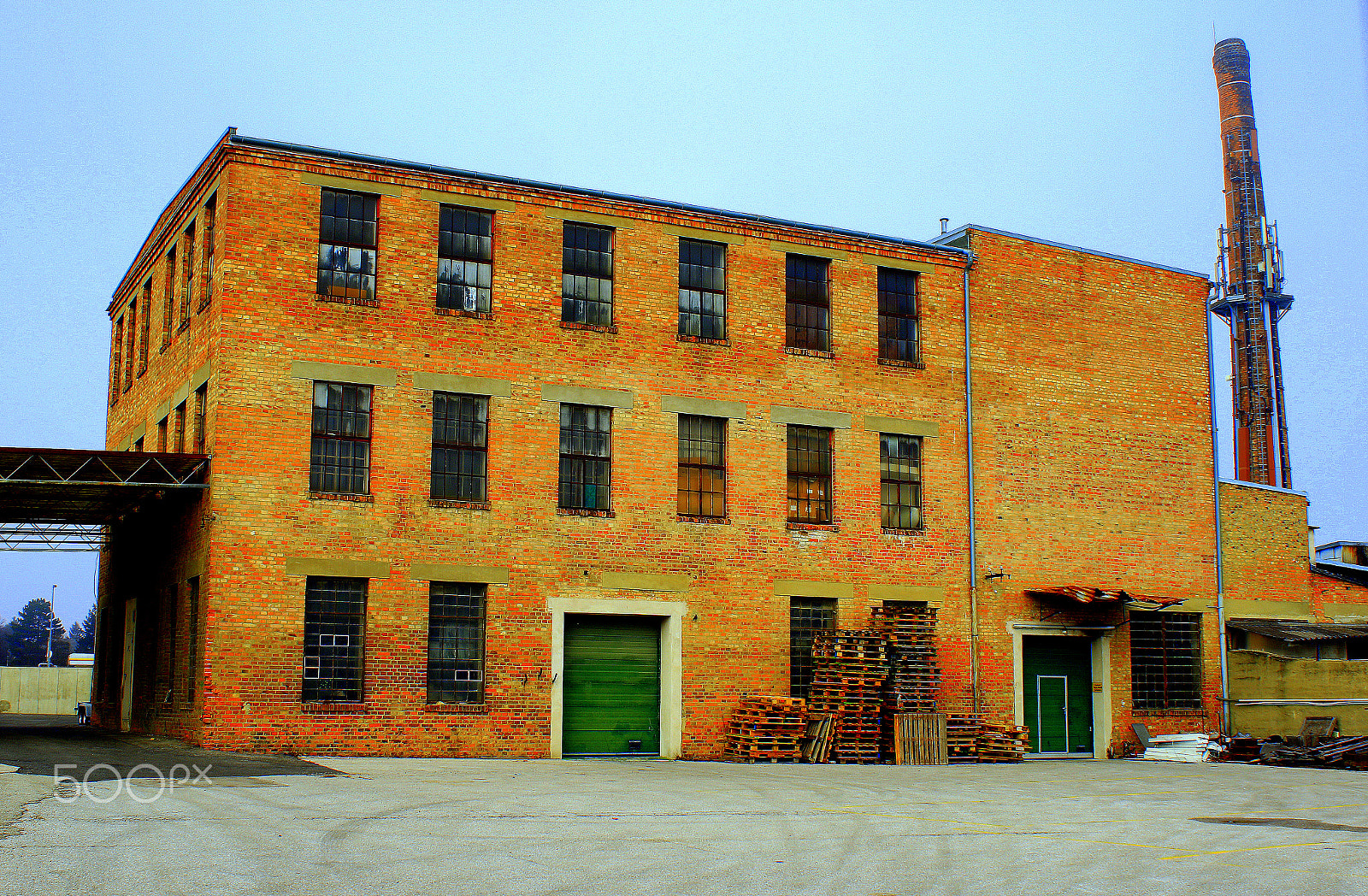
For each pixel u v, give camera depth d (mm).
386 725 22844
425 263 24250
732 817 15172
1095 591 28562
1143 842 13961
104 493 25328
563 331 25281
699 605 25844
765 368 27141
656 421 25922
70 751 21109
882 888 10461
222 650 21781
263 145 23109
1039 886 10844
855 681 25969
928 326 29062
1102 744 29906
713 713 25719
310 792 16391
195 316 24688
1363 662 30609
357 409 23500
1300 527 33469
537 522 24562
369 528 23172
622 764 23328
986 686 28453
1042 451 30016
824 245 28172
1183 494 31844
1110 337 31406
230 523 22141
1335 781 23297
